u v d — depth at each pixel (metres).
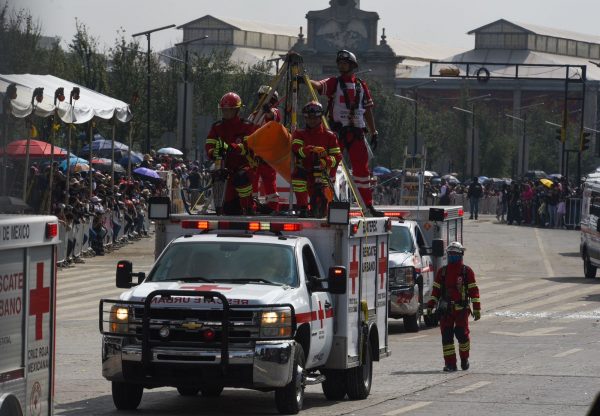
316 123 39.50
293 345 34.34
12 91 28.45
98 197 103.50
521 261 111.44
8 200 26.08
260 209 40.84
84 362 50.00
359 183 42.34
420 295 65.06
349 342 38.59
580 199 165.25
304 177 39.44
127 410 36.84
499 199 193.38
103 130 173.75
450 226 72.56
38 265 25.39
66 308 71.69
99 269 91.38
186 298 34.22
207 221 38.19
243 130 39.72
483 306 77.69
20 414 24.56
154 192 121.94
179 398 40.31
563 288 89.06
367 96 42.28
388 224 42.59
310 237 38.00
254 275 36.09
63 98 77.88
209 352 33.88
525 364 50.47
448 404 39.19
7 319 24.09
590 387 43.44
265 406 38.25
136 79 179.00
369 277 40.66
